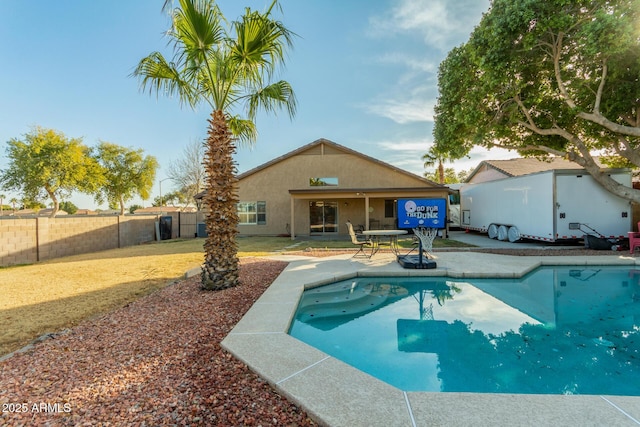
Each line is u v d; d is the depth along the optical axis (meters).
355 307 5.17
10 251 9.08
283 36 5.22
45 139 18.16
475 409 2.05
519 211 11.80
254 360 2.79
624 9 7.00
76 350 3.13
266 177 17.59
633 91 9.12
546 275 6.97
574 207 9.94
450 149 11.63
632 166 12.70
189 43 5.10
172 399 2.23
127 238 14.45
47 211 41.72
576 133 10.98
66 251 11.00
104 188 26.73
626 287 6.09
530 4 7.41
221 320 3.96
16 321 4.11
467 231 17.23
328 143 17.23
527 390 2.77
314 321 4.59
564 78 9.53
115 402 2.21
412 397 2.20
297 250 11.11
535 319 4.55
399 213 7.29
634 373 3.05
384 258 8.82
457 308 5.08
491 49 8.47
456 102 10.79
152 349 3.12
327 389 2.30
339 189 14.88
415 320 4.59
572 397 2.21
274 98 5.71
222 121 5.52
